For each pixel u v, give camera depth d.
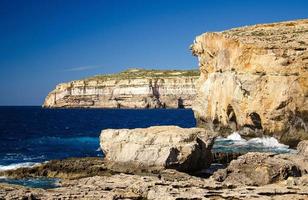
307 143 37.19
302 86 56.19
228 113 68.38
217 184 28.30
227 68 68.50
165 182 28.64
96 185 28.78
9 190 27.20
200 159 38.22
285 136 57.19
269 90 59.09
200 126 79.38
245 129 64.38
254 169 30.88
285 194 25.72
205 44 75.88
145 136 38.12
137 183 28.33
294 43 59.84
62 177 36.22
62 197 24.61
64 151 59.00
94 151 58.84
